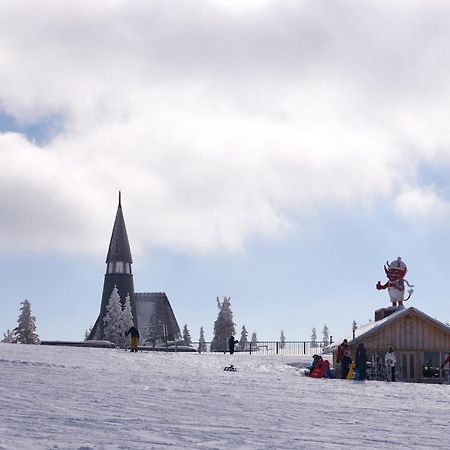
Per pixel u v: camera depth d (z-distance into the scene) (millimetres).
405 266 57438
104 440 10578
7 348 44938
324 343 75250
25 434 10766
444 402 22094
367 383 32594
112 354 47562
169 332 142250
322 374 41938
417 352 51406
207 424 13375
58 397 17344
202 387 23875
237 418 14688
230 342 71250
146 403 17016
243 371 40375
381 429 13844
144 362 41688
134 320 142875
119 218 148125
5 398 16453
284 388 25812
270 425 13734
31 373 26234
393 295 56969
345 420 15375
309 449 10703
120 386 22281
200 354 61688
